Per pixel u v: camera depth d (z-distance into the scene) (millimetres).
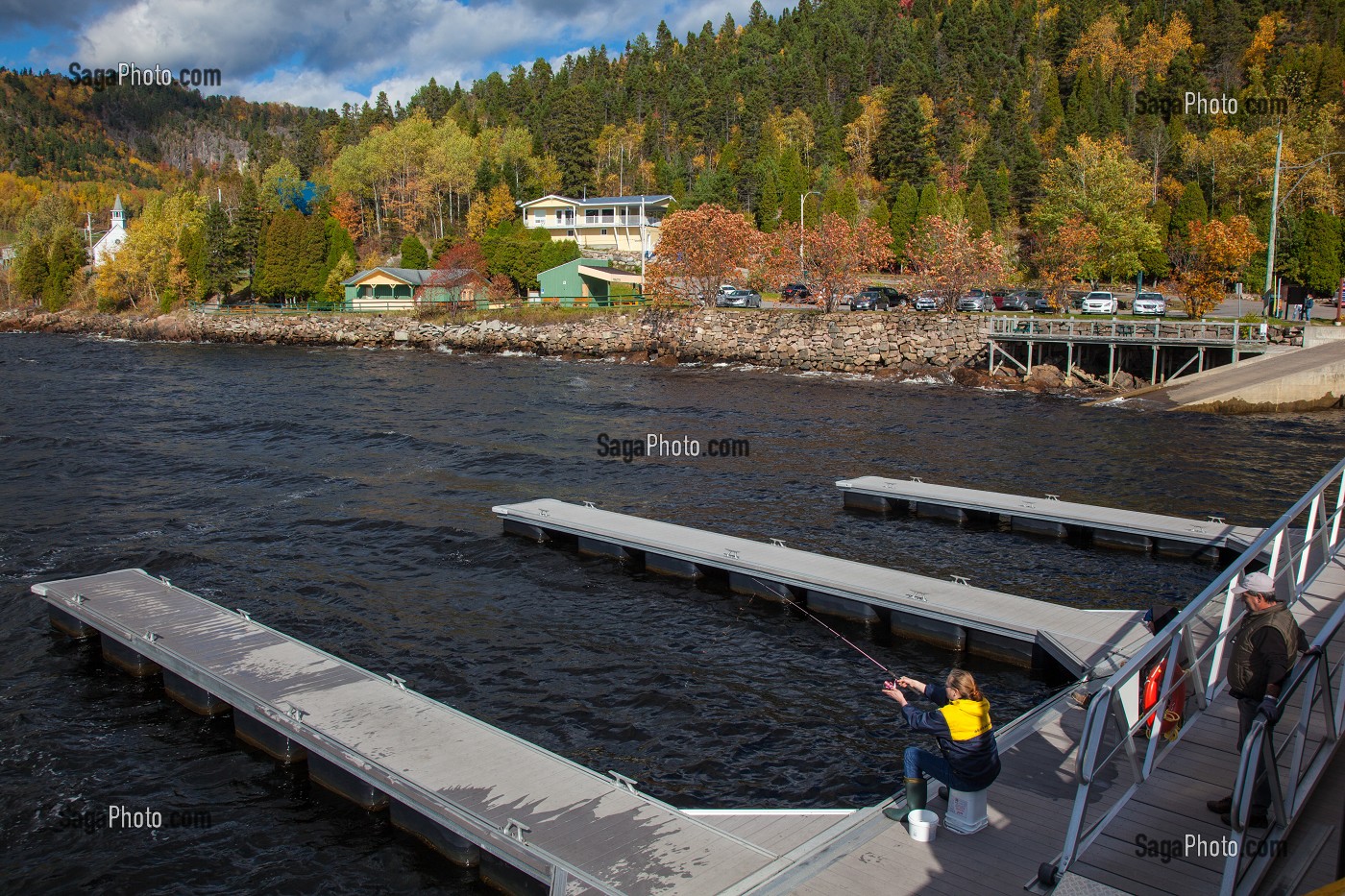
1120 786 9305
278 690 13102
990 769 8523
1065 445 33156
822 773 12352
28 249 116938
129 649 15508
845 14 184000
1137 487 26953
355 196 126375
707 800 11672
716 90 152750
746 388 49000
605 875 8664
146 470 29906
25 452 32375
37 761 12867
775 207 100125
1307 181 72812
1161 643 8477
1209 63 129875
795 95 147875
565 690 14867
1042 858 8211
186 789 12125
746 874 8641
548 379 53031
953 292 63000
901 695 9047
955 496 24250
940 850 8398
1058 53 153375
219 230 97125
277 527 23672
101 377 54062
